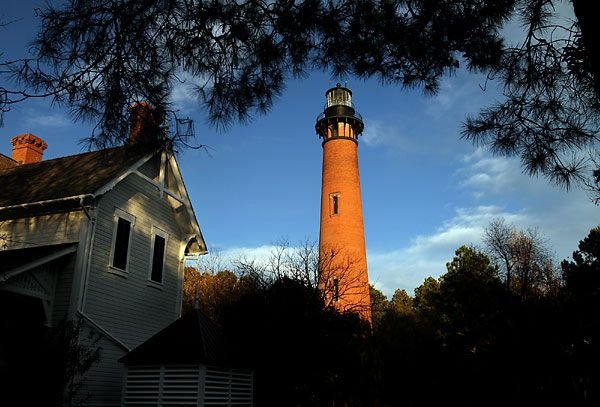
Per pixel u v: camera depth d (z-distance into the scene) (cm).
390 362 1980
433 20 627
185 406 1159
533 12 578
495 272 2891
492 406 1645
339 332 1716
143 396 1202
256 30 630
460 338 1850
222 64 652
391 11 621
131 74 615
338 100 3981
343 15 618
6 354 1121
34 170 1839
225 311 1620
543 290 2819
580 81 561
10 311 1329
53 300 1409
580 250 2645
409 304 5272
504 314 1714
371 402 1872
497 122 631
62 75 580
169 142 628
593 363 1535
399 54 659
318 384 1633
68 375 1053
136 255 1692
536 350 1598
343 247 3488
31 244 1534
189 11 598
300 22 611
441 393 1848
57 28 564
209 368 1207
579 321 1588
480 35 625
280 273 1852
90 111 611
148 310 1714
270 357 1532
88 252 1468
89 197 1469
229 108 653
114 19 587
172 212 1944
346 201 3650
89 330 1432
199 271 3778
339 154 3812
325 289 1964
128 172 1623
